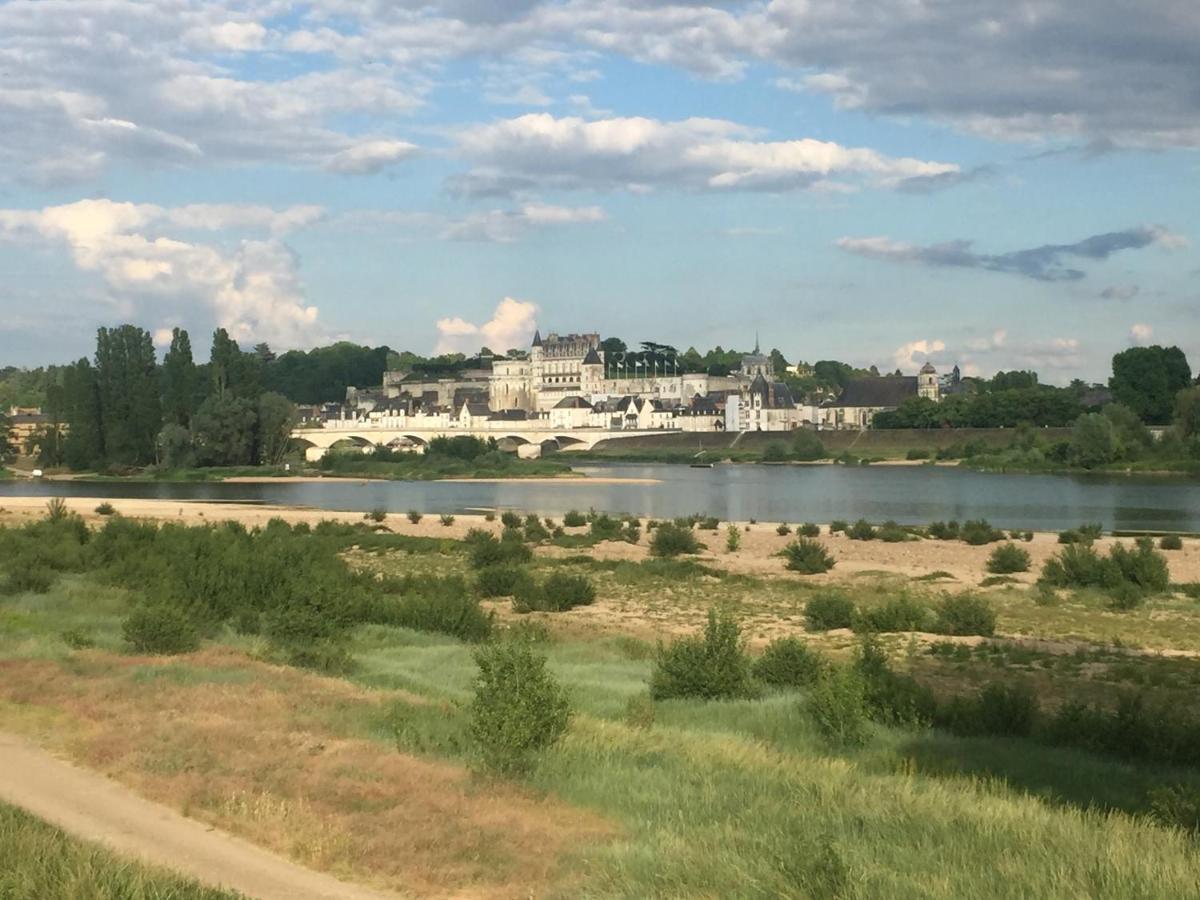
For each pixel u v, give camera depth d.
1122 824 20.19
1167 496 151.25
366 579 64.44
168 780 21.86
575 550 93.00
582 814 20.80
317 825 19.23
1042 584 68.19
